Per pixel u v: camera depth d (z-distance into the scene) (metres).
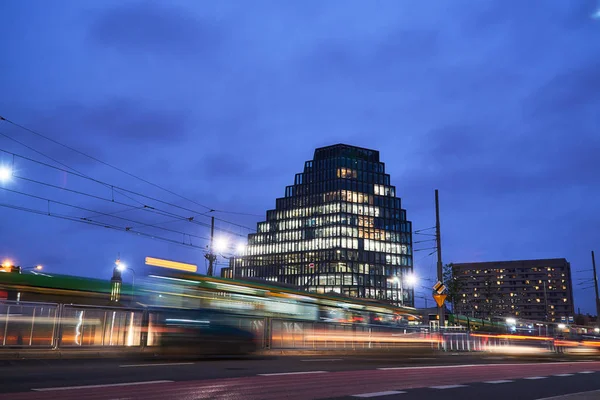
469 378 15.91
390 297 155.12
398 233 163.62
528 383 14.95
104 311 20.92
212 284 23.36
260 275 164.25
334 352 29.22
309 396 10.47
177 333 21.86
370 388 12.18
